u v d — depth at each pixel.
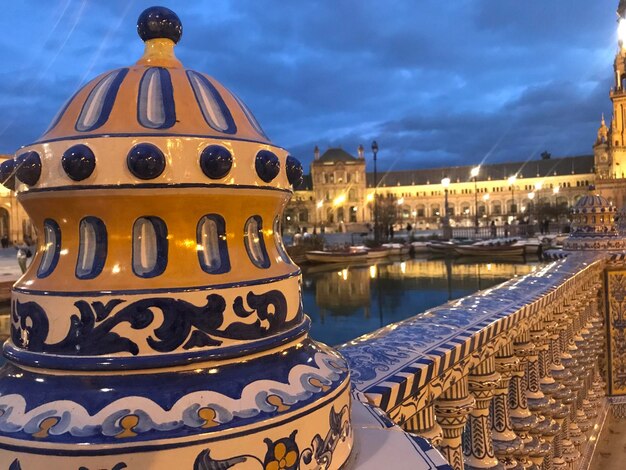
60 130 1.08
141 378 0.98
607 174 61.84
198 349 1.01
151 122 1.04
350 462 1.16
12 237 42.09
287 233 75.12
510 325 2.79
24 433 0.91
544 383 3.58
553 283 4.07
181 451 0.90
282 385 1.06
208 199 1.04
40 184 1.05
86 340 0.98
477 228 60.81
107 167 0.99
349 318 14.41
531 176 109.12
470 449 2.62
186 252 1.04
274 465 0.97
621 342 6.19
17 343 1.08
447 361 2.10
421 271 27.98
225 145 1.05
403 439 1.30
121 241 1.03
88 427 0.90
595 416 5.14
